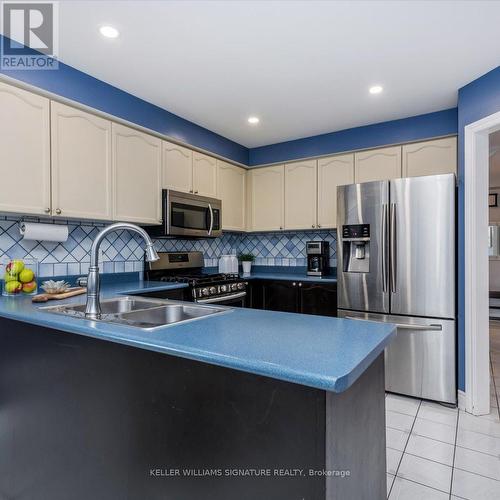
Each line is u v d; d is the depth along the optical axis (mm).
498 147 3795
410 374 2711
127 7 1739
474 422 2338
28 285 2236
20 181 2045
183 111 3049
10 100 2008
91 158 2438
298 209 3766
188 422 1052
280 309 3578
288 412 890
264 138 3768
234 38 2002
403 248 2729
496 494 1653
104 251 2906
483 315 2475
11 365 1661
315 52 2146
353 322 1345
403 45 2070
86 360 1323
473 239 2461
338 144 3527
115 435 1231
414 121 3137
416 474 1801
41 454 1511
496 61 2234
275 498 901
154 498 1118
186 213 3152
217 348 978
